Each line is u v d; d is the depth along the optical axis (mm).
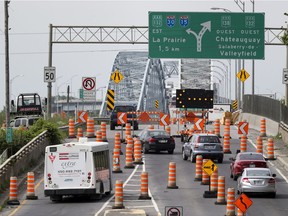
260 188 68812
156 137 107688
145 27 133125
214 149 96812
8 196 71250
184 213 59938
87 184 67312
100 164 69812
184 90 132750
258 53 120250
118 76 120375
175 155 107000
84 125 147750
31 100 167250
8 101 96562
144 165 95438
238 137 132125
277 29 122938
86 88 118812
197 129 123750
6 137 89562
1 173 74438
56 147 67312
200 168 82000
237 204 50625
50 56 131750
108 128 153750
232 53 120125
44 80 124625
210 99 132750
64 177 67375
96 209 62938
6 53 96125
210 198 69500
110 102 121188
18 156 84812
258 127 151000
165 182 80625
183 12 119688
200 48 119812
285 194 72438
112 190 75750
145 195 68562
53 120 135250
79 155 67375
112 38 133875
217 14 119875
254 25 120375
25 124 130625
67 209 63406
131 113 131125
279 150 111062
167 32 119688
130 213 57312
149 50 119750
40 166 93125
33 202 68688
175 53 119750
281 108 130750
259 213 60250
